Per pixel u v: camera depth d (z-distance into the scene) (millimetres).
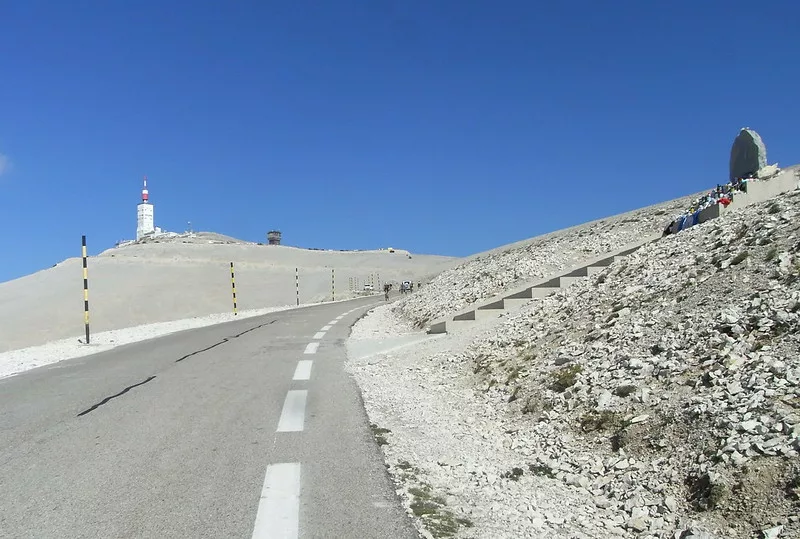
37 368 12133
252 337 17031
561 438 6680
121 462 5801
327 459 5914
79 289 66000
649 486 5223
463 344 12609
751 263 8430
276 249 119000
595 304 10602
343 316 25969
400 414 8008
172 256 100875
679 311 8195
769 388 5508
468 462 6188
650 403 6391
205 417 7543
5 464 5785
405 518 4574
